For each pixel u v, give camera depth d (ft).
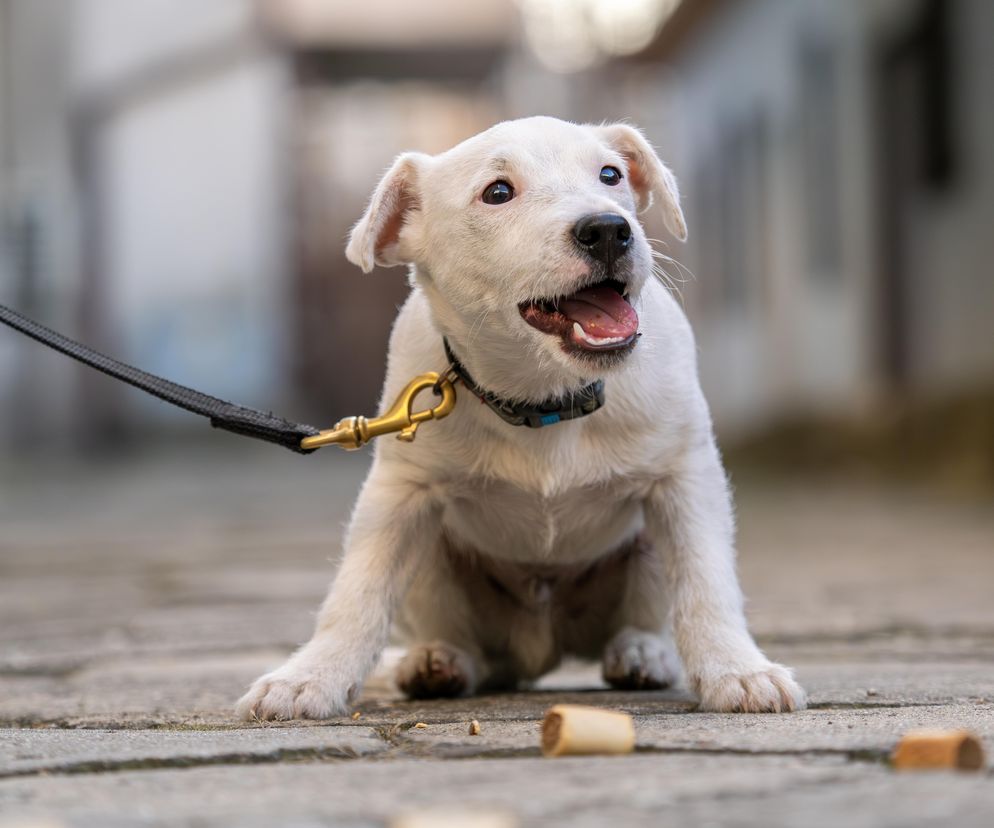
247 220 93.76
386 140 101.45
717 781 8.22
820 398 63.98
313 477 70.13
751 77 76.38
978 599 22.08
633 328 12.26
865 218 58.54
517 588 14.84
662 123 98.02
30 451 76.89
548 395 12.93
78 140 81.76
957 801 7.44
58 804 8.14
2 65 77.97
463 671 14.38
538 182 12.90
